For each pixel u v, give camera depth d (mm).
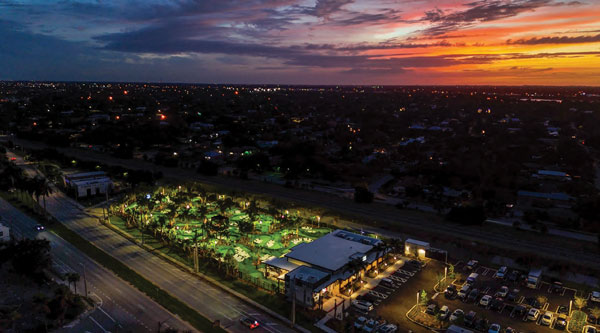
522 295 93875
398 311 86250
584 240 127000
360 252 106562
